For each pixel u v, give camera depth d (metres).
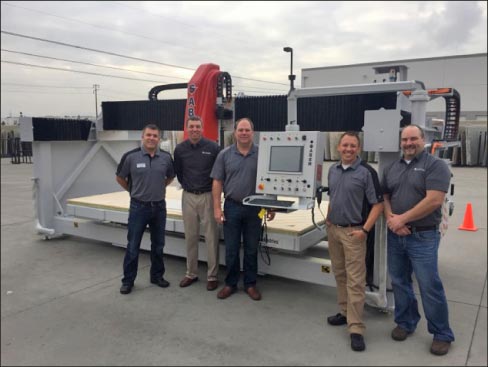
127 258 3.54
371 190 2.58
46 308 3.25
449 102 4.68
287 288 3.65
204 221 3.54
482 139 15.35
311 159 2.93
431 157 2.47
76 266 4.29
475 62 23.11
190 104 4.12
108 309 3.23
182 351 2.60
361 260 2.64
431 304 2.52
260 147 3.14
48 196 5.20
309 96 3.44
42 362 2.48
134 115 5.12
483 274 3.97
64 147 5.38
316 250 4.33
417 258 2.53
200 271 4.11
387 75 4.21
